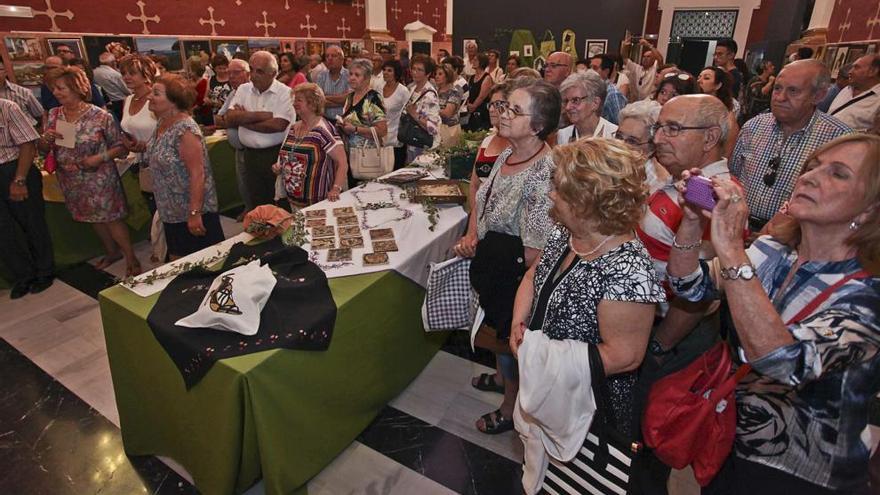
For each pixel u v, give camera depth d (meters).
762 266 1.00
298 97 2.55
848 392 0.86
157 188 2.62
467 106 6.10
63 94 2.84
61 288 3.21
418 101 3.63
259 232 2.04
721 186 0.85
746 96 5.84
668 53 11.20
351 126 3.23
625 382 1.19
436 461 1.91
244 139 3.43
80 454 1.91
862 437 0.89
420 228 2.22
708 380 1.05
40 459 1.89
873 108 2.94
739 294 0.82
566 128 2.30
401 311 2.03
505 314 1.61
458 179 2.94
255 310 1.48
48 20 4.93
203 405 1.44
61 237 3.48
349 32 8.26
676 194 1.35
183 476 1.81
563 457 1.14
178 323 1.47
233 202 4.70
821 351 0.77
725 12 10.77
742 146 2.08
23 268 3.16
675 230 1.33
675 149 1.30
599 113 2.09
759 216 2.00
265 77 3.28
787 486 0.96
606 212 1.01
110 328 1.64
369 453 1.94
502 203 1.63
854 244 0.85
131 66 3.08
